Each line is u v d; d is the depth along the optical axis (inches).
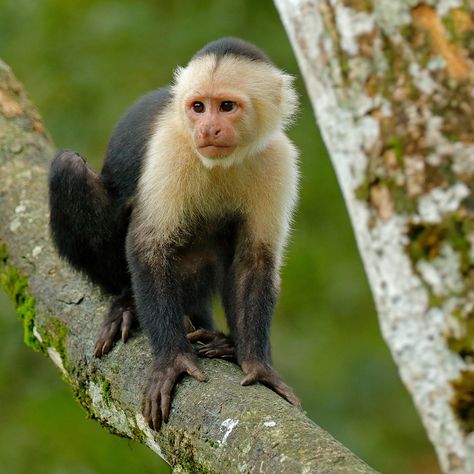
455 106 177.9
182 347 373.4
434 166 179.8
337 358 776.3
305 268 791.1
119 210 448.8
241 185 426.6
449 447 183.5
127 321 395.5
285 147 434.9
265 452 289.6
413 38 180.5
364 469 265.7
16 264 455.8
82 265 442.3
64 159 435.5
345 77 188.9
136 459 640.4
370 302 799.7
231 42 431.5
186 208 426.9
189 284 457.1
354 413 761.0
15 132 521.0
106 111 783.7
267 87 422.9
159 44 807.7
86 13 820.6
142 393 356.5
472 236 177.0
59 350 409.7
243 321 407.5
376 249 188.5
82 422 676.1
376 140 186.1
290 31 199.9
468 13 177.2
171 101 441.7
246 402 320.2
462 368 179.0
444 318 180.2
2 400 720.3
